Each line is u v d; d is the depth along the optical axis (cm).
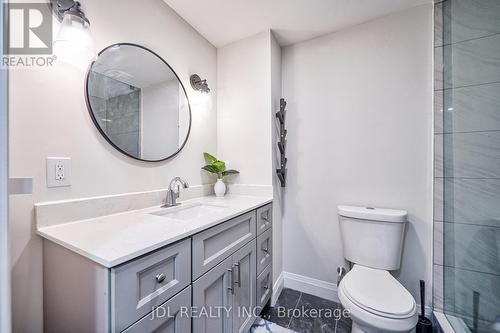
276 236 173
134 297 63
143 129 124
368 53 159
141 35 124
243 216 121
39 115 84
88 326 65
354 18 156
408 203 146
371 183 158
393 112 151
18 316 78
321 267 175
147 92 127
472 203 126
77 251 65
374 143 157
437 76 138
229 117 185
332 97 171
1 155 47
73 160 93
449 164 134
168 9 143
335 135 170
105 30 106
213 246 98
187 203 142
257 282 137
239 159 179
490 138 121
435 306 137
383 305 99
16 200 78
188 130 157
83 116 97
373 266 139
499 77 119
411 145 146
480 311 118
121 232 79
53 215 86
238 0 137
